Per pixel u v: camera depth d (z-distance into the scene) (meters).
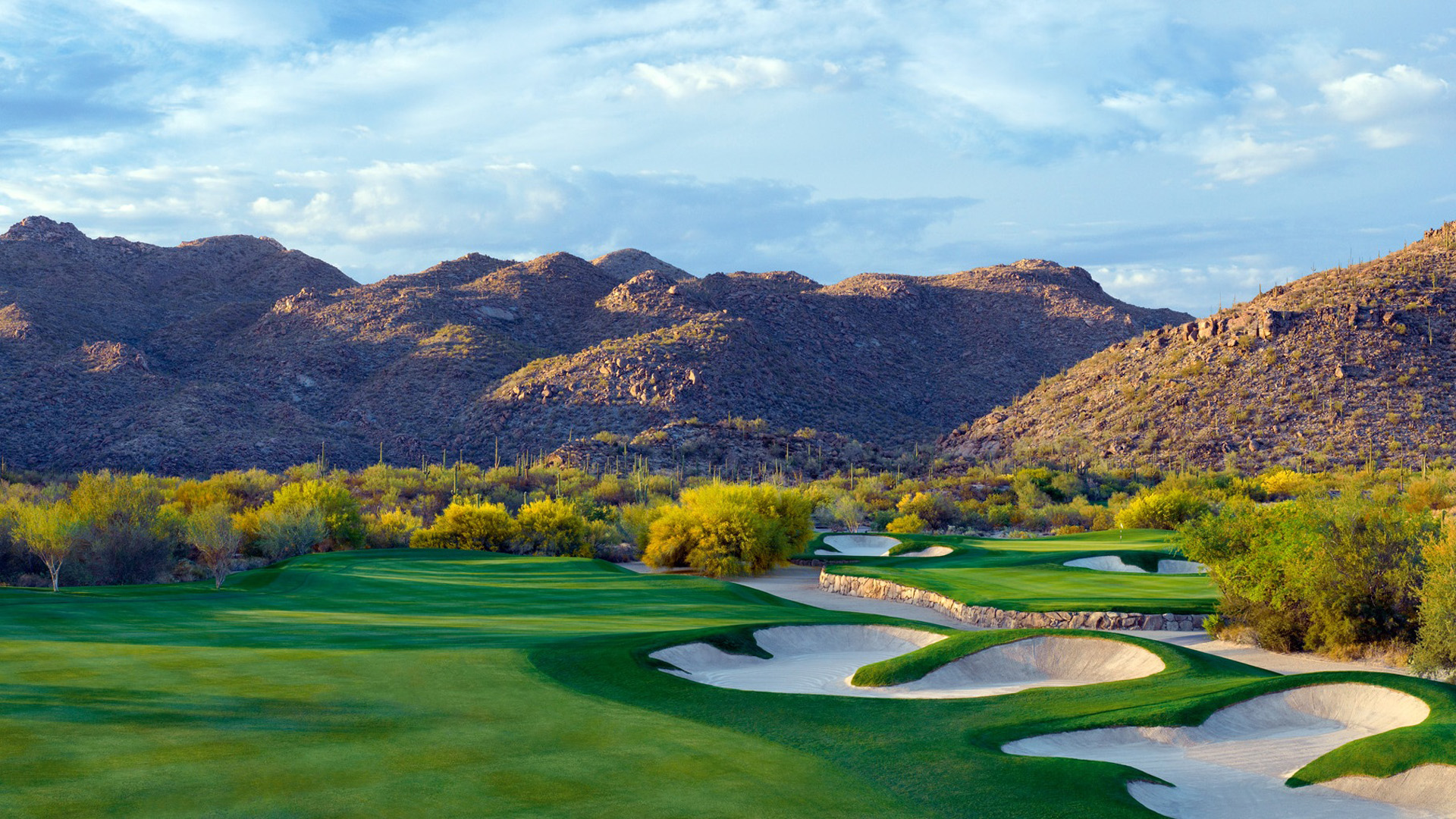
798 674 21.62
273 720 14.30
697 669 21.77
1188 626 28.53
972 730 15.09
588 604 33.03
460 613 30.05
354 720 14.57
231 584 41.94
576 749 13.40
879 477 117.69
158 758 12.26
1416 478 82.94
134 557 47.88
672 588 38.78
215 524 40.28
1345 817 12.01
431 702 15.90
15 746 12.50
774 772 12.66
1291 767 13.90
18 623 24.34
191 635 22.80
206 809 10.51
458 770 12.23
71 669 17.69
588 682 18.06
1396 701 15.62
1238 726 15.88
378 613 29.44
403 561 49.62
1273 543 25.12
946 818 11.08
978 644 21.50
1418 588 22.41
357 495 93.62
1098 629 29.12
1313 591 24.09
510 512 89.75
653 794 11.56
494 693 16.72
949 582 38.53
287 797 11.01
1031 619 30.39
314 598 34.22
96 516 47.78
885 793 11.91
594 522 67.94
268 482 88.31
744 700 16.91
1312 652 24.61
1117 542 54.97
